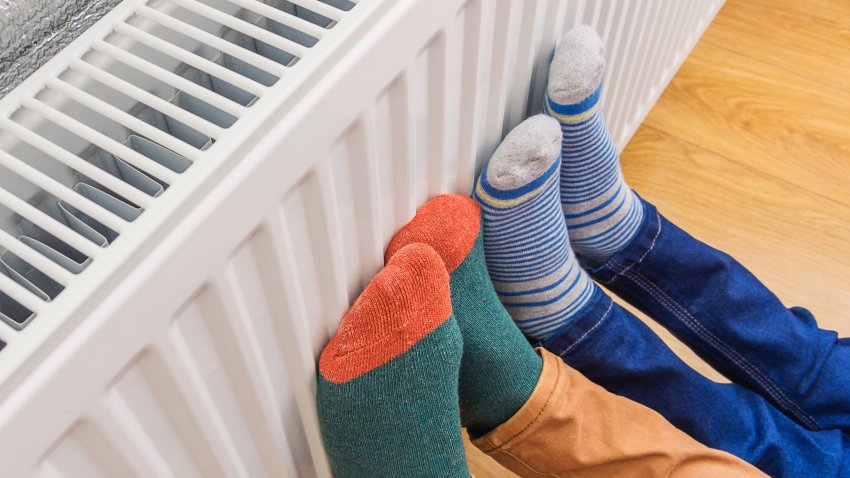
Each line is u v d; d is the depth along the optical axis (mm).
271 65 343
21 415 281
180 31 350
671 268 729
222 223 330
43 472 313
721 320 739
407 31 389
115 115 323
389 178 483
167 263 310
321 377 485
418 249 492
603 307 682
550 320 671
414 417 513
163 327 329
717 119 1099
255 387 430
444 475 552
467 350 591
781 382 750
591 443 624
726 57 1163
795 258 977
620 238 717
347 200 442
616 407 639
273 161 339
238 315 380
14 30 341
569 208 704
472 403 635
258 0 383
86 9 364
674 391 694
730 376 784
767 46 1175
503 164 572
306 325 451
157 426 377
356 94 374
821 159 1062
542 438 627
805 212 1016
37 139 315
